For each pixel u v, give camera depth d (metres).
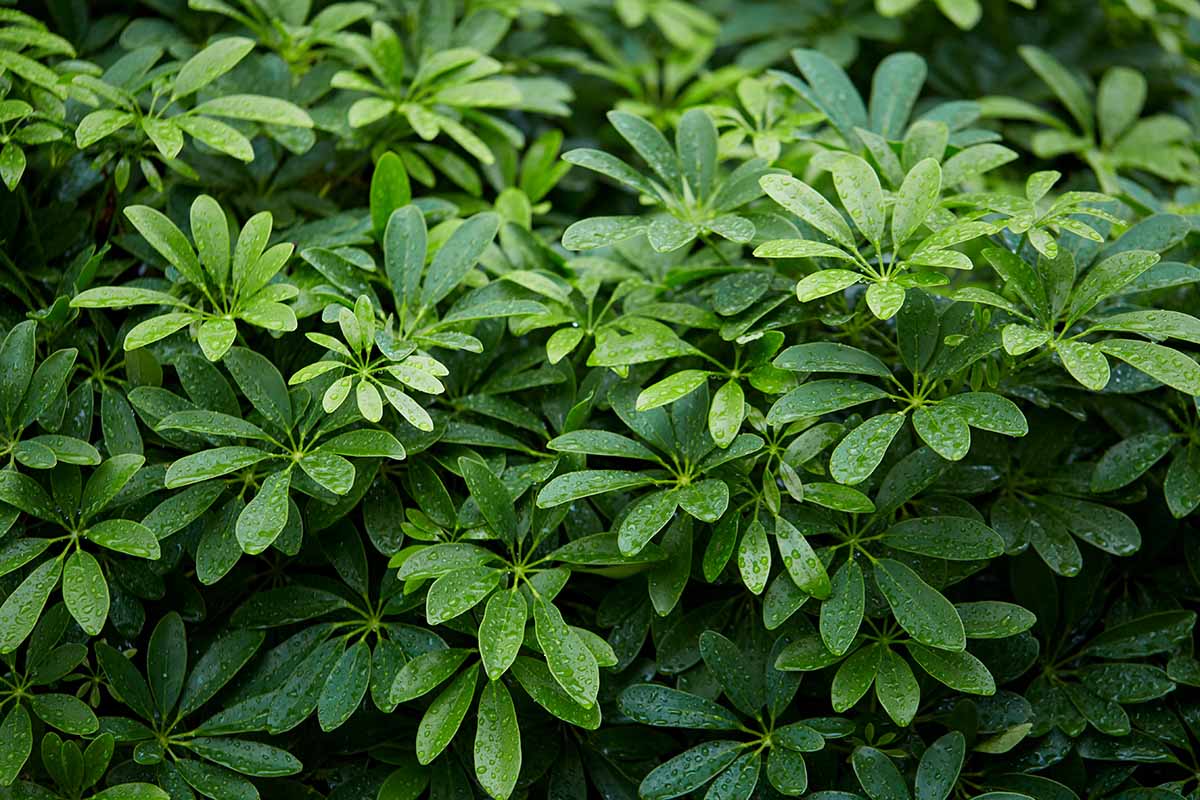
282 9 2.47
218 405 2.21
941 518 2.18
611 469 2.27
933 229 2.19
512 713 2.13
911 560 2.20
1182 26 2.74
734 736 2.22
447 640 2.23
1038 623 2.26
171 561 2.21
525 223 2.44
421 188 2.55
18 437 2.19
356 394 2.18
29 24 2.38
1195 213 2.37
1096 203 2.38
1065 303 2.18
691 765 2.17
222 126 2.27
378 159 2.40
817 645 2.17
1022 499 2.27
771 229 2.27
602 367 2.29
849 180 2.18
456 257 2.27
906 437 2.24
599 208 2.63
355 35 2.44
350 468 2.13
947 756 2.16
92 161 2.36
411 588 2.16
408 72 2.53
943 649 2.16
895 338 2.30
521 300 2.24
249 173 2.41
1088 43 2.77
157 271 2.37
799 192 2.17
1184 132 2.57
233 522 2.18
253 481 2.21
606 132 2.68
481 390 2.29
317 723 2.24
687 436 2.21
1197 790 2.21
